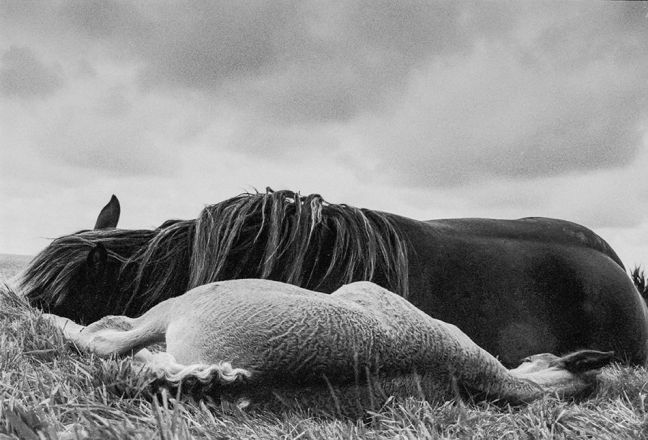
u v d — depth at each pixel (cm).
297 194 299
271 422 181
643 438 181
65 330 240
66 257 287
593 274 321
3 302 275
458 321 299
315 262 288
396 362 190
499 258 312
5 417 161
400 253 290
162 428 156
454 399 196
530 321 307
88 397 185
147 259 286
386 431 181
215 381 179
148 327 212
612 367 304
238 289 203
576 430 188
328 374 183
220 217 288
